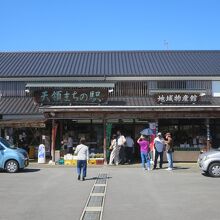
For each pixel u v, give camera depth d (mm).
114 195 14734
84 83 31312
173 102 29359
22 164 22781
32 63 36188
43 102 29203
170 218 10922
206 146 29016
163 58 38000
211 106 27750
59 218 10930
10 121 28422
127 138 28516
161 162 25109
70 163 27391
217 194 14930
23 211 11883
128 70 33875
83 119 30188
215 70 33688
